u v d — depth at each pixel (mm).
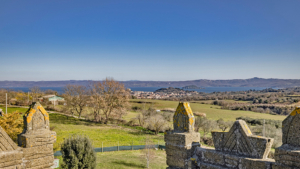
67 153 12203
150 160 25047
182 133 6941
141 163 24344
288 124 5148
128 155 28078
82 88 62219
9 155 6285
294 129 5031
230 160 6027
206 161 6625
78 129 46062
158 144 33344
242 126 6016
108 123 57031
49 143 7184
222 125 44875
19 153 6496
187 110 7066
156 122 45562
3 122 20500
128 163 23938
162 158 27391
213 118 52062
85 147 12484
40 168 6941
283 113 50875
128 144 35062
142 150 29094
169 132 7352
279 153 5121
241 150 5996
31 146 6766
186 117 7016
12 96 78875
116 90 56594
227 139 6340
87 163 12203
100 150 29672
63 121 54625
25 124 6922
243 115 51719
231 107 68938
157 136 43500
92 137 39031
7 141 6375
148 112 53562
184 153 6777
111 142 35969
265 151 5500
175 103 84062
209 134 43375
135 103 82500
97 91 58062
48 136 7160
